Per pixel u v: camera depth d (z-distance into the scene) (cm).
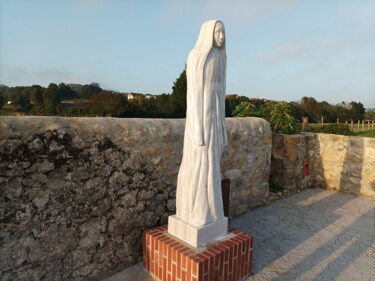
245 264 303
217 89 278
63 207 271
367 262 352
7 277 241
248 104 716
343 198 609
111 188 308
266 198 550
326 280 314
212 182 285
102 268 306
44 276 263
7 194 236
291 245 394
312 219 489
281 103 675
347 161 646
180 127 378
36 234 255
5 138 231
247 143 491
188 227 284
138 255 340
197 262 249
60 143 264
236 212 490
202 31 274
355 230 446
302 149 644
